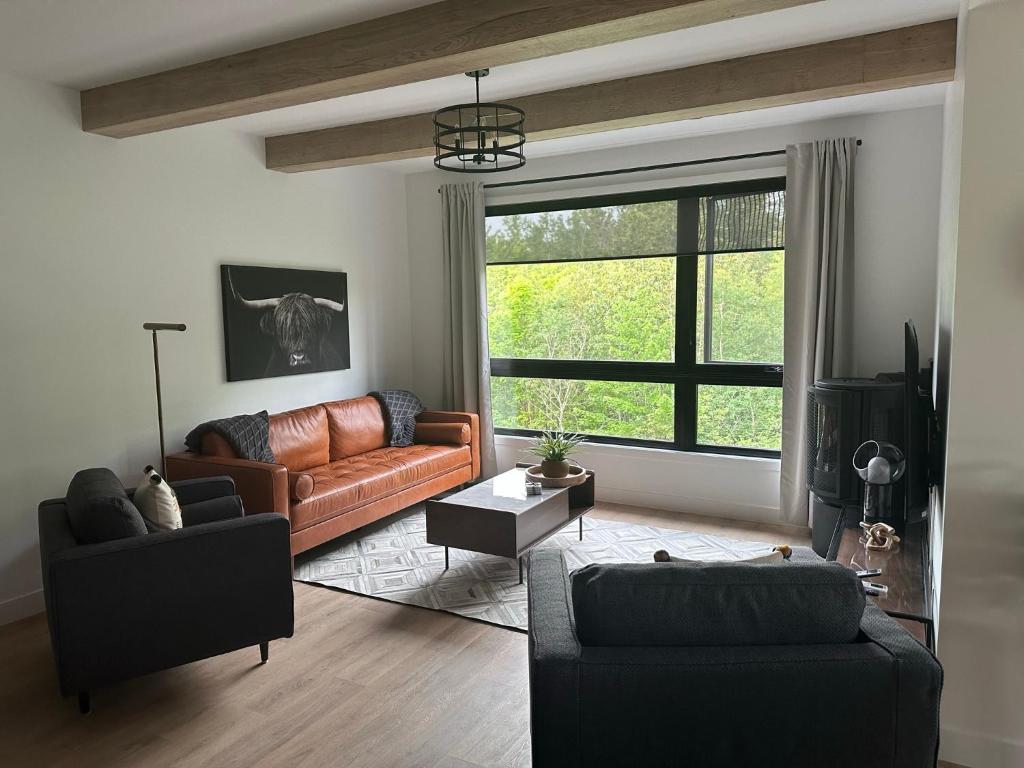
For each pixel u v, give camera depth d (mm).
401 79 2973
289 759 2436
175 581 2736
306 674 3006
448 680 2945
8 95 3488
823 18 3006
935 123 4266
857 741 1652
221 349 4660
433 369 6293
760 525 4906
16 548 3602
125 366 4078
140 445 4176
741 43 3277
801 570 1762
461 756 2443
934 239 4340
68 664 2562
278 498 3855
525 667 3051
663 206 5172
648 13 2371
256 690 2883
